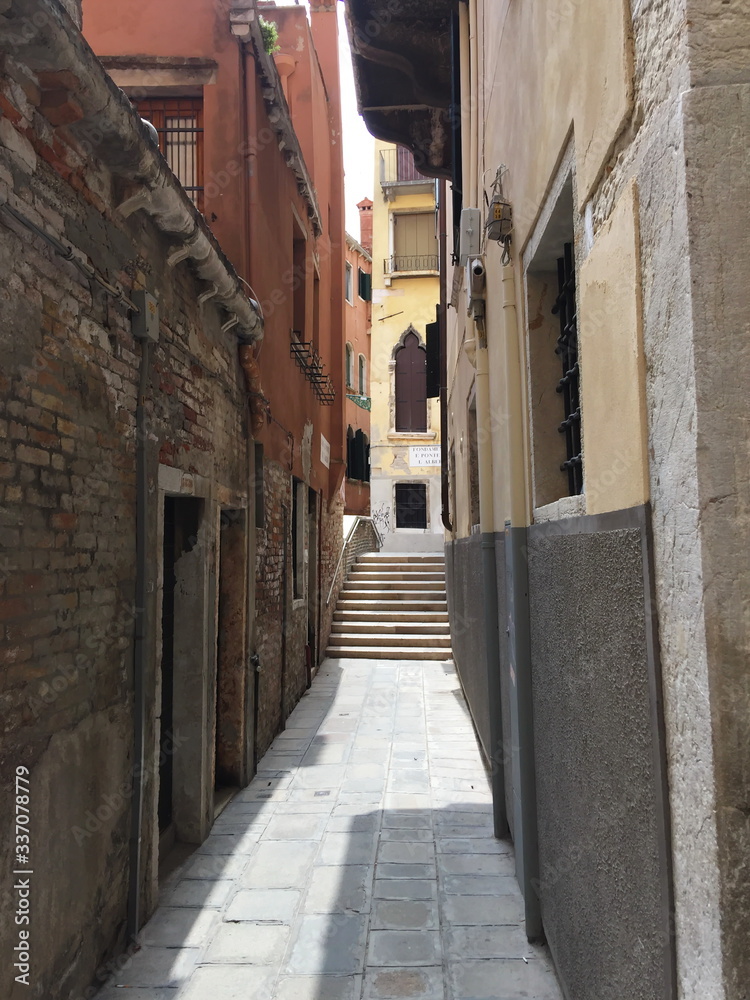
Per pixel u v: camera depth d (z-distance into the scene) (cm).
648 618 143
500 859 401
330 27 1117
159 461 345
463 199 558
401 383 1798
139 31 569
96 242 277
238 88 558
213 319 452
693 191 122
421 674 945
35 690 230
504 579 379
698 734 121
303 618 842
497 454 396
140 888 322
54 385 244
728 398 119
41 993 232
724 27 123
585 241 196
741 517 117
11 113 217
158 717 342
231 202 548
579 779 213
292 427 756
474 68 500
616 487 166
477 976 290
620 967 170
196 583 431
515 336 319
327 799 497
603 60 170
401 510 1792
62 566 250
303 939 320
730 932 112
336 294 1130
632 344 151
